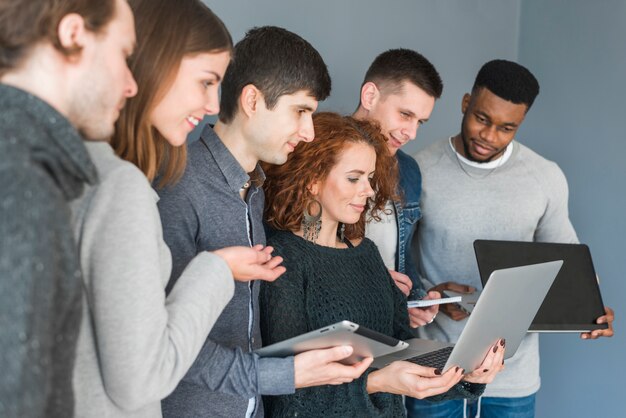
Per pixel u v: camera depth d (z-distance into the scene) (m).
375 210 1.92
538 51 3.24
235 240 1.52
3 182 0.71
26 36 0.83
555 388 3.17
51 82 0.86
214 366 1.36
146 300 0.97
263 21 2.56
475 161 2.39
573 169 3.12
